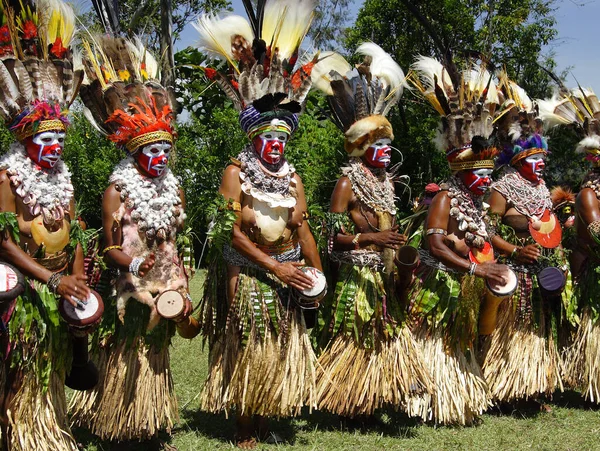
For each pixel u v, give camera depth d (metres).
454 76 5.11
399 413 5.13
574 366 5.43
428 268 5.00
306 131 12.59
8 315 3.63
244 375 4.24
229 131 11.38
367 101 4.91
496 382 5.19
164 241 4.14
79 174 11.22
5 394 3.69
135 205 4.04
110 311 4.12
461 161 4.84
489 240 5.00
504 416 5.16
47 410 3.77
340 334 4.82
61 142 3.78
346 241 4.75
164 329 4.14
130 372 4.07
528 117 5.36
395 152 13.27
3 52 3.70
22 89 3.66
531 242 5.29
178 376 5.78
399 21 14.88
